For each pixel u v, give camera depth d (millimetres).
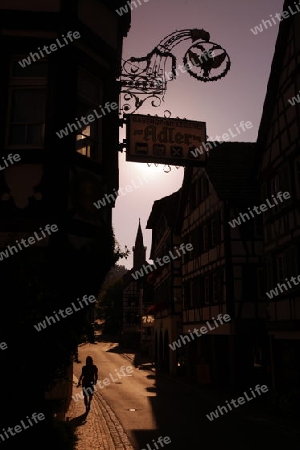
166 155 9414
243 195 21781
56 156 7500
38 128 7672
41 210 7254
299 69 15203
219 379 23297
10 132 7633
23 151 7477
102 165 8469
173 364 30312
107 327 79625
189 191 29156
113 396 20094
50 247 7094
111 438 11578
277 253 17375
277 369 17188
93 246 7734
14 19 7930
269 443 11383
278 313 16938
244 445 11125
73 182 7738
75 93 8047
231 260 21359
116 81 9562
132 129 9359
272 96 17484
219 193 21734
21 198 7316
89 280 7422
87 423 13289
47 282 6523
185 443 11258
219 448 10789
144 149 9312
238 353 20859
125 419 14453
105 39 9023
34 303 6199
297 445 11211
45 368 6465
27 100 7785
